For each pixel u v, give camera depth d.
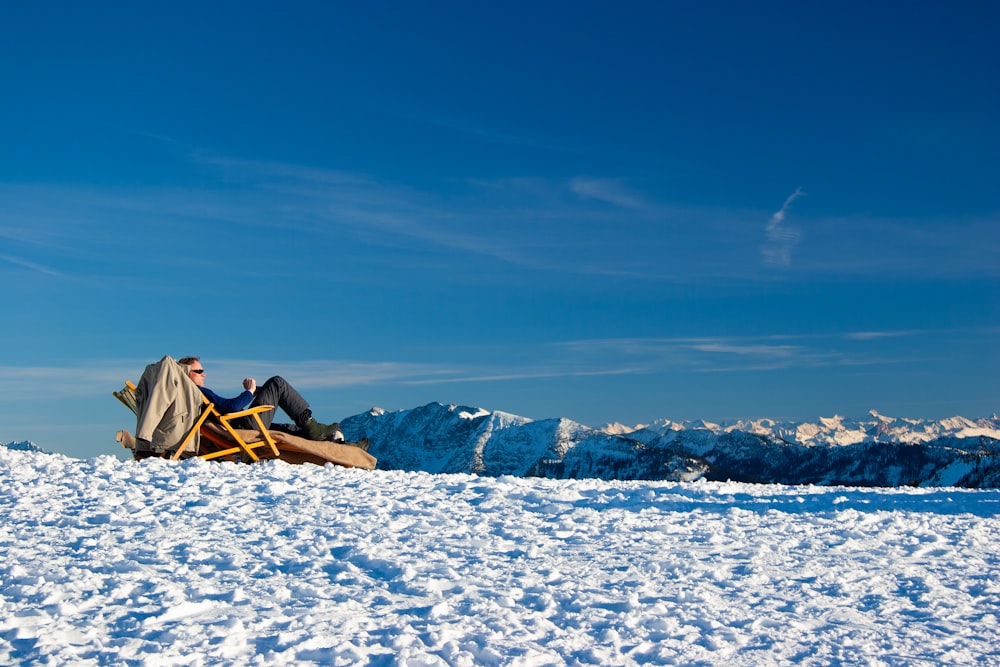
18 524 6.31
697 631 4.08
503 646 3.73
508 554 5.71
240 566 5.09
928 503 8.83
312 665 3.44
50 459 9.67
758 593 4.84
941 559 5.86
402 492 8.37
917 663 3.71
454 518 7.01
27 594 4.36
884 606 4.60
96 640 3.65
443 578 4.96
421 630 3.95
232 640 3.68
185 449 10.30
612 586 4.91
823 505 8.44
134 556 5.31
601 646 3.83
